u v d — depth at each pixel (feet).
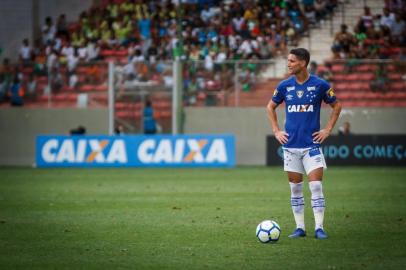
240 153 376.89
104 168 340.59
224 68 376.07
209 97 377.71
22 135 389.39
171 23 432.25
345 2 432.25
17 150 390.01
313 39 421.59
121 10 449.89
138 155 345.10
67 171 323.98
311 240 132.57
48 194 224.94
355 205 192.24
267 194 223.51
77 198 212.84
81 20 453.17
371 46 407.44
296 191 135.33
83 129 367.66
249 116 374.84
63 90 385.50
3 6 469.98
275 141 352.28
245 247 125.90
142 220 163.12
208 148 343.87
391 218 165.07
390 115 371.15
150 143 345.10
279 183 262.26
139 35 434.30
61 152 351.05
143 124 375.66
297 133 131.54
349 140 342.23
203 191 233.55
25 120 388.37
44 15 470.80
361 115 372.17
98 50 428.56
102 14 452.76
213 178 285.23
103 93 380.78
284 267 108.47
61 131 386.11
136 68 377.30
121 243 131.03
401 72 371.76
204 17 435.53
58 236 139.44
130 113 377.09
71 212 178.81
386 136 340.80
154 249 124.47
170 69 374.63
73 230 147.43
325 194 221.87
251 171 320.29
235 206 191.42
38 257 117.60
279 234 129.90
